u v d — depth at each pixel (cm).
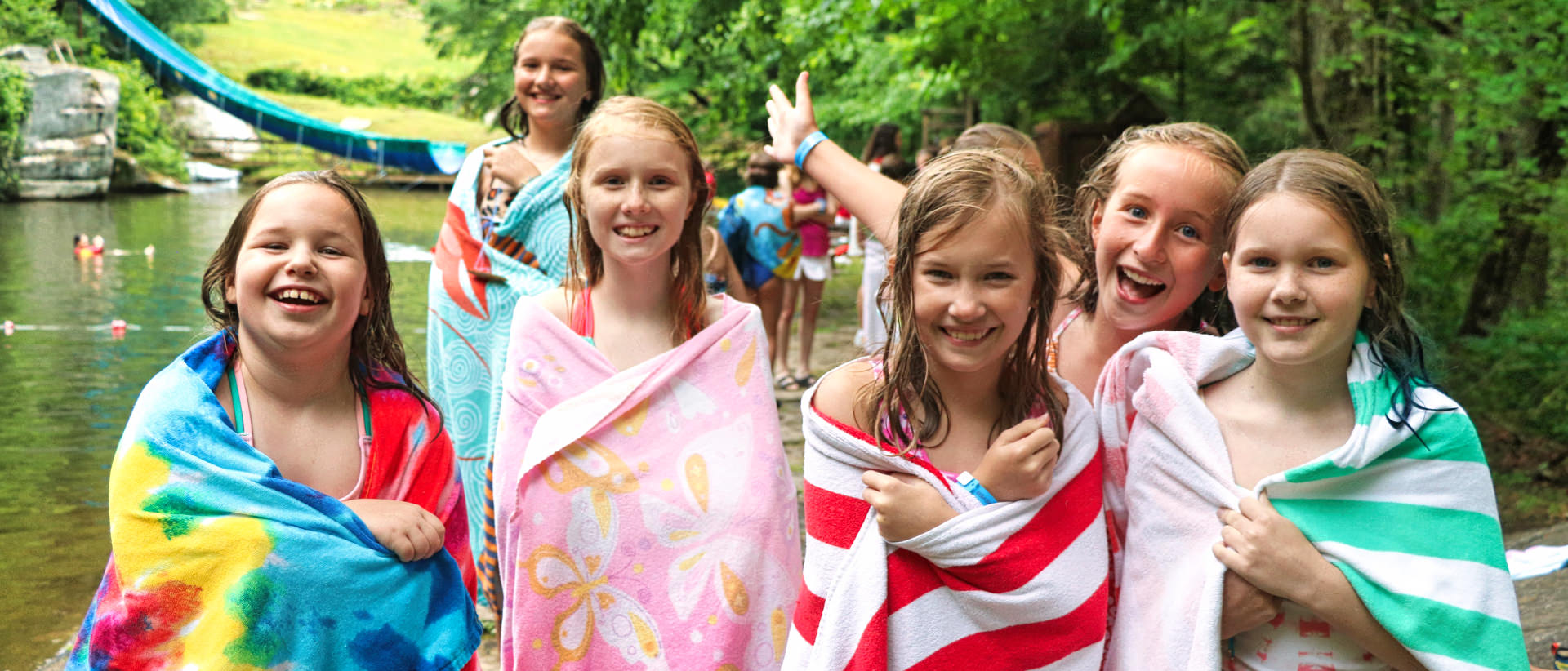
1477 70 737
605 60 1170
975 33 1197
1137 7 998
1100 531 234
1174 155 246
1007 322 220
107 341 947
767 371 288
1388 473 218
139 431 220
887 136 1045
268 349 229
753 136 3055
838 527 229
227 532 216
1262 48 1016
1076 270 277
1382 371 219
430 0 3900
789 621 277
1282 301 213
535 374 279
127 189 2914
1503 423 676
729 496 273
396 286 1298
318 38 5862
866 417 233
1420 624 209
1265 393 229
